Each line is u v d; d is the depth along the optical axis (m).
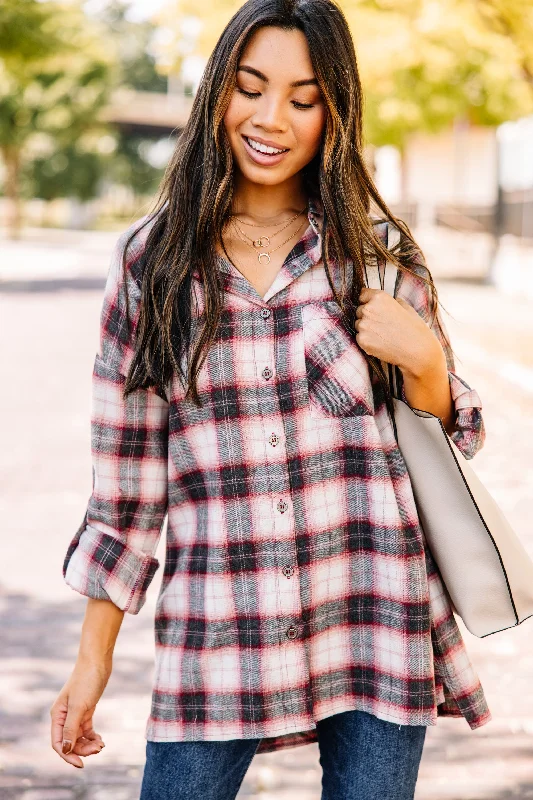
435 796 2.90
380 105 17.45
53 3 18.94
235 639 1.62
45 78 36.59
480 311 15.55
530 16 10.05
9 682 3.68
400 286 1.71
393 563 1.64
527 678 3.73
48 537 5.28
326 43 1.58
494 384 10.20
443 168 28.38
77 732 1.65
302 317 1.63
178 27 12.56
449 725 3.36
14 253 32.00
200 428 1.63
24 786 2.96
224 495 1.62
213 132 1.62
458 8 10.24
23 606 4.39
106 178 57.56
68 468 6.70
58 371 10.80
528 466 6.76
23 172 48.09
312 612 1.64
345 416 1.64
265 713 1.62
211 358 1.61
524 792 2.93
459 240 24.77
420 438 1.66
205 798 1.65
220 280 1.60
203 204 1.61
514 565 1.68
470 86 16.58
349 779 1.68
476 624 1.68
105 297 1.68
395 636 1.64
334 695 1.68
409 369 1.62
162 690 1.66
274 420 1.62
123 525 1.69
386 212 1.72
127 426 1.67
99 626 1.69
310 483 1.63
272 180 1.65
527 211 18.31
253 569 1.62
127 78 69.00
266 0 1.59
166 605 1.68
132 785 2.97
